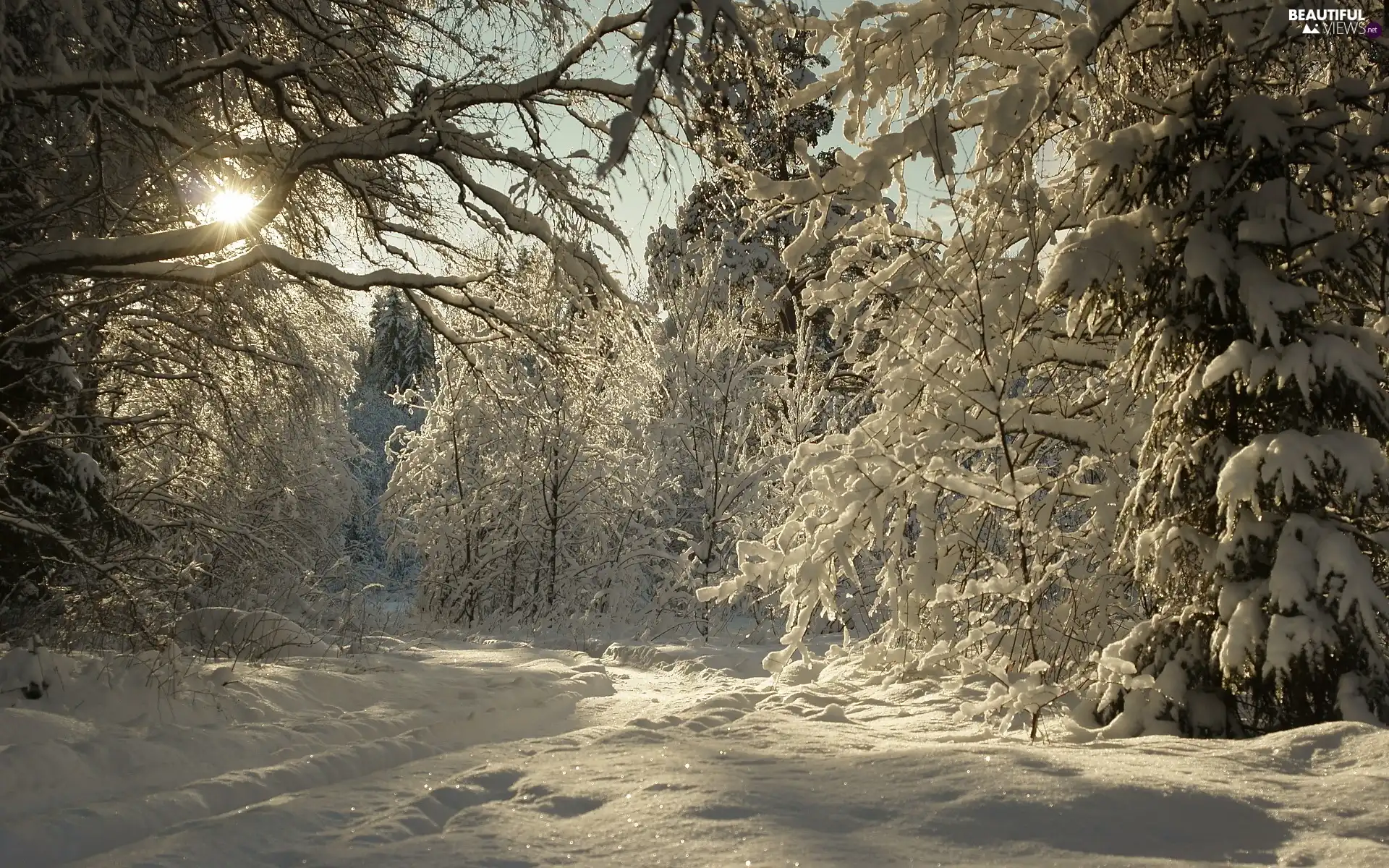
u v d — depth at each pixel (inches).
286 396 486.6
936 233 355.9
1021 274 329.1
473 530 841.5
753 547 362.0
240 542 454.3
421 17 404.2
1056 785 169.8
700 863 141.6
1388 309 269.6
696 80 195.6
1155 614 280.2
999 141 306.0
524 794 180.2
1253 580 256.2
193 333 421.1
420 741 276.4
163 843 164.4
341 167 411.2
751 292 831.7
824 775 185.9
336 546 916.6
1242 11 271.3
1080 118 326.0
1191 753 202.1
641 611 775.7
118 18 360.5
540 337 460.1
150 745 245.6
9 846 173.9
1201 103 281.4
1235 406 264.4
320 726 290.2
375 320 1418.6
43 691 272.4
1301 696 247.8
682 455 757.9
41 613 338.3
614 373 486.6
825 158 649.0
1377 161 265.9
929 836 152.3
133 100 346.3
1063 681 302.7
